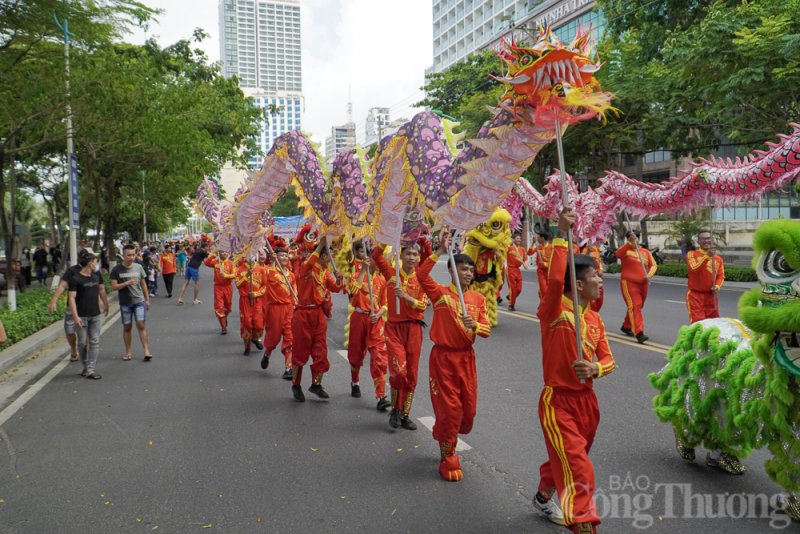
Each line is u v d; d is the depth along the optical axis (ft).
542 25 11.21
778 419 11.25
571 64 10.58
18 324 34.91
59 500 13.99
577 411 11.28
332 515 12.88
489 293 36.76
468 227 14.57
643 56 72.18
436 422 14.65
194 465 15.98
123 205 110.22
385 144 17.81
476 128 79.92
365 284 21.98
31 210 146.30
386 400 20.99
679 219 82.89
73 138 49.21
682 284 62.90
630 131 69.67
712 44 46.73
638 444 16.51
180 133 54.29
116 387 24.81
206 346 34.24
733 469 14.40
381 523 12.44
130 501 13.85
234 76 91.86
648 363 25.90
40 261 75.92
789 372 11.02
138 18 40.27
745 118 53.36
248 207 27.25
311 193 22.76
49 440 18.31
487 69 99.19
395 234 17.83
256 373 27.09
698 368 13.67
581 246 37.14
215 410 21.15
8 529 12.60
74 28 38.19
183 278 102.01
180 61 84.84
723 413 13.19
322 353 22.29
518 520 12.43
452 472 14.53
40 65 38.83
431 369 14.92
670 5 68.33
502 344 31.63
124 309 30.27
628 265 30.83
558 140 11.14
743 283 58.44
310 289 21.83
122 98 45.34
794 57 43.47
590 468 10.79
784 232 10.84
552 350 11.39
